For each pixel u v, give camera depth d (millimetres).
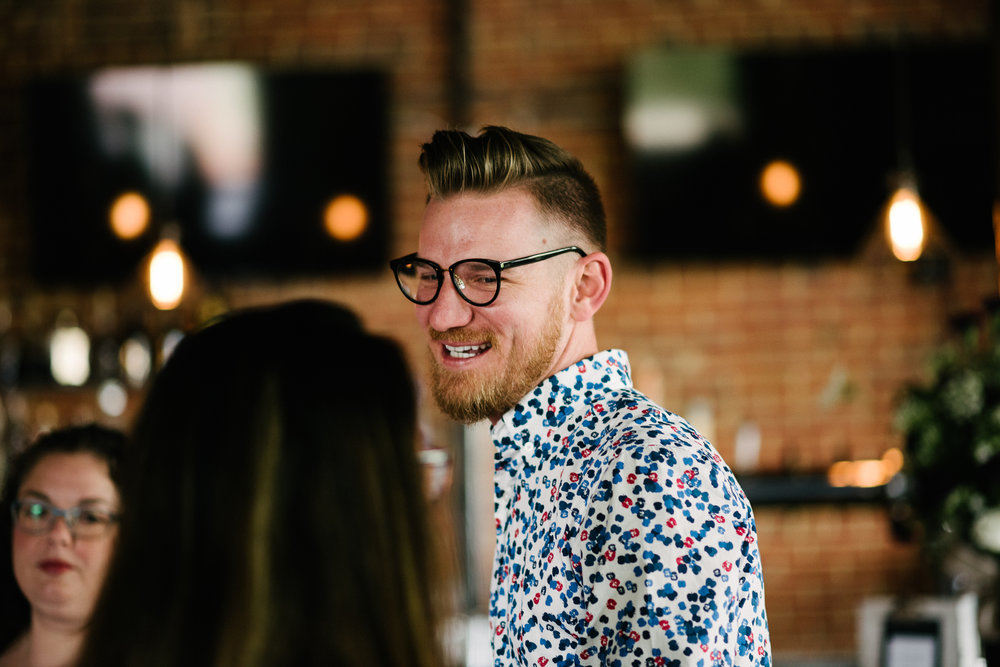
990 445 2840
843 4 5457
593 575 1227
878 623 2924
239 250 5371
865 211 5188
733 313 5430
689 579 1174
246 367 894
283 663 828
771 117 5203
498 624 1380
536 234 1402
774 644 5250
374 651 848
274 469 863
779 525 5293
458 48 5504
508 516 1399
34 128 5375
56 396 5496
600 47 5527
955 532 2877
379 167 5355
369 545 869
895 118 5184
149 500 870
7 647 1651
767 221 5223
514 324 1393
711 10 5500
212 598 837
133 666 827
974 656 2916
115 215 5363
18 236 5566
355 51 5586
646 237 5266
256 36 5590
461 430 5219
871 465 5137
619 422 1313
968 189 5176
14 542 1626
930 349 5355
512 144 1414
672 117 5234
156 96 5359
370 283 5465
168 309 5301
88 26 5602
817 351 5398
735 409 5395
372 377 917
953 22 5414
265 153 5355
